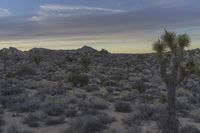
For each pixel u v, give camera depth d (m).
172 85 16.73
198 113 25.58
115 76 58.31
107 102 30.58
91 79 52.59
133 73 70.19
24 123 21.53
